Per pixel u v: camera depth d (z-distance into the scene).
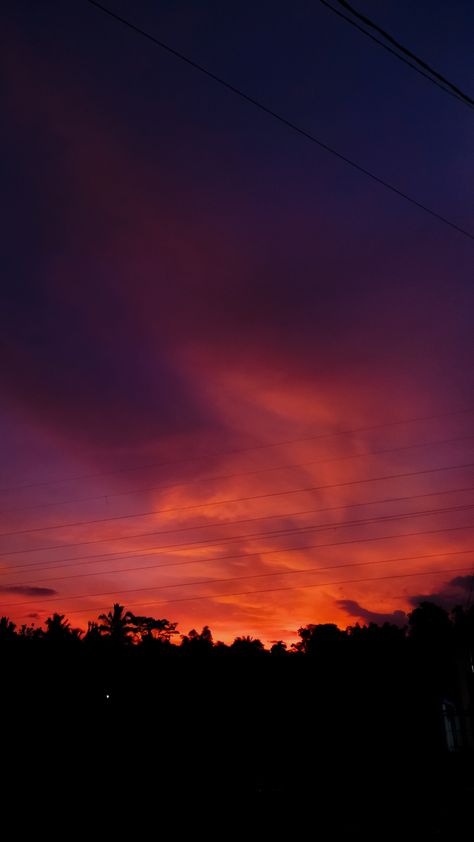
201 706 40.34
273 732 40.50
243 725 40.31
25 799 24.08
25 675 36.78
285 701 43.84
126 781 28.59
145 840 18.20
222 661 46.19
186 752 34.50
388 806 23.78
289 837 17.89
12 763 28.72
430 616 72.50
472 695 46.00
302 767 36.03
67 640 44.00
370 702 44.22
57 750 30.91
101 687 38.75
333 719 42.47
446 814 20.84
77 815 21.91
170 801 25.30
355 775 34.34
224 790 28.52
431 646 49.19
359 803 24.89
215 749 36.00
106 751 32.25
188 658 45.72
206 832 19.08
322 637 77.00
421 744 41.19
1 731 31.38
